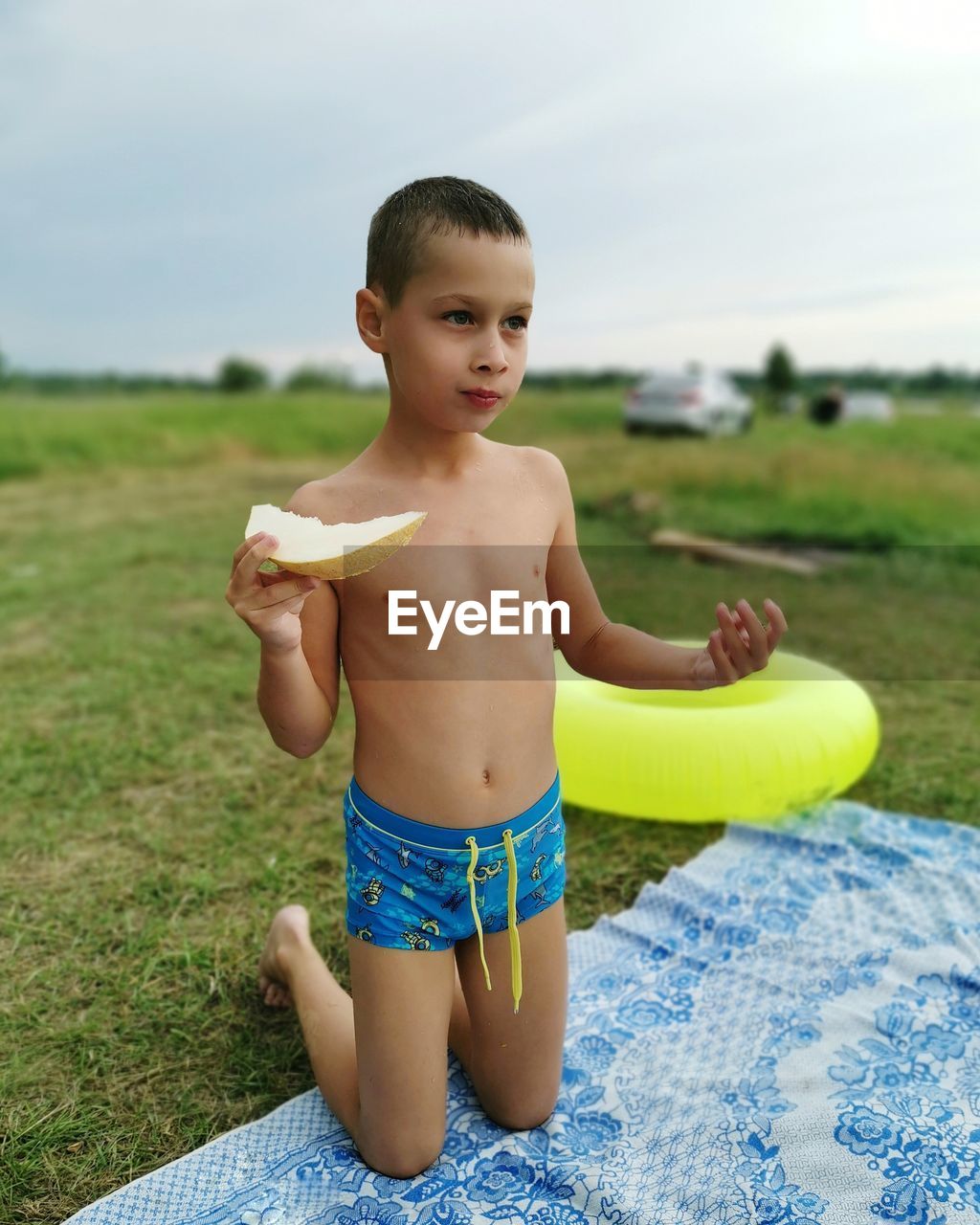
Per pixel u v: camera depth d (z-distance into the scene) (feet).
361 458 5.46
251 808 10.25
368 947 5.27
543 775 5.46
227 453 41.09
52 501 31.27
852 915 8.11
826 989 7.20
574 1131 5.93
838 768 9.44
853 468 32.91
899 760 11.21
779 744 9.23
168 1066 6.61
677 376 43.47
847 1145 5.72
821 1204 5.32
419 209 4.71
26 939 7.95
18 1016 7.06
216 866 9.09
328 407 48.80
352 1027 6.08
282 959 6.81
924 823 9.57
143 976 7.48
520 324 4.92
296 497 5.30
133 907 8.43
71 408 44.75
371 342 5.12
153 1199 5.45
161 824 9.86
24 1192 5.61
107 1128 6.07
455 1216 5.31
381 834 5.20
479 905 5.30
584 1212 5.35
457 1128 5.94
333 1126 5.99
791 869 8.81
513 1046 5.67
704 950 7.75
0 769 10.96
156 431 42.34
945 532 26.14
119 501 31.22
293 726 5.07
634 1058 6.56
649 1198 5.41
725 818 9.34
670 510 29.53
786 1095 6.15
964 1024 6.74
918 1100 6.05
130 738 11.93
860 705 10.07
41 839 9.47
